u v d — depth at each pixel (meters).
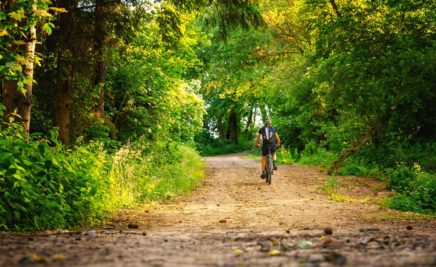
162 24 15.71
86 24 15.13
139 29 16.02
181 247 4.77
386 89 19.12
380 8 20.44
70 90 15.49
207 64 42.31
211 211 10.90
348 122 23.45
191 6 15.40
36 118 15.23
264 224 8.30
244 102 50.91
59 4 14.42
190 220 9.18
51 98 15.84
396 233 6.04
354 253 4.10
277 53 35.16
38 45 14.74
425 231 6.61
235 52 36.06
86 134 17.44
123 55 17.70
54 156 8.26
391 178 16.91
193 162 26.45
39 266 3.28
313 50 31.31
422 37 19.98
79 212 8.35
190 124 25.86
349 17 20.67
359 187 16.77
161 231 7.21
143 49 20.62
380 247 4.53
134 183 12.69
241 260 3.75
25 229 6.81
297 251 4.33
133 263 3.50
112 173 11.96
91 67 16.41
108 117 19.20
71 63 15.44
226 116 66.62
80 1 15.01
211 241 5.42
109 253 4.13
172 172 18.27
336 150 29.08
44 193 7.72
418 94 19.42
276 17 33.25
